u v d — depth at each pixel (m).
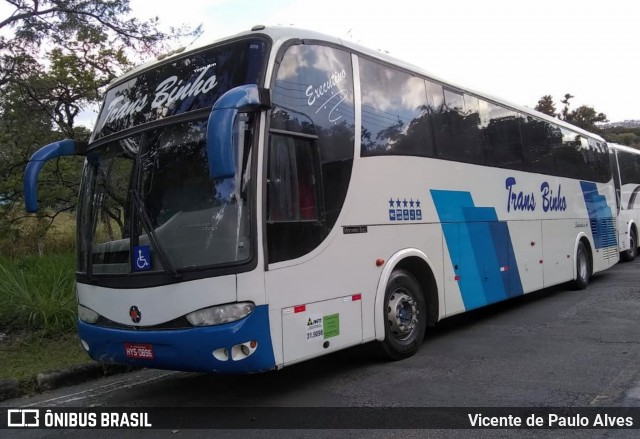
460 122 8.02
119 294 5.01
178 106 5.28
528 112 10.26
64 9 12.04
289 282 4.90
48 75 14.31
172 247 4.80
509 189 9.19
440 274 7.18
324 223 5.37
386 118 6.50
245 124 4.80
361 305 5.79
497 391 5.24
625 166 16.91
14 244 15.96
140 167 5.16
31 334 7.69
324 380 5.84
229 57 5.24
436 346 7.15
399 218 6.48
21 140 14.82
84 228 5.65
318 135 5.45
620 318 8.39
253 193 4.69
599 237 13.13
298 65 5.36
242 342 4.49
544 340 7.21
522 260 9.40
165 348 4.66
